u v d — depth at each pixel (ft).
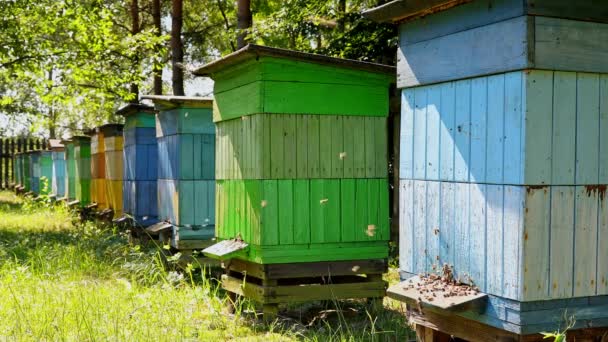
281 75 18.54
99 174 43.68
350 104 19.29
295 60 18.48
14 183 96.37
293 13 38.88
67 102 49.19
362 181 19.48
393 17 13.94
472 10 12.26
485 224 12.10
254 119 18.66
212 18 78.64
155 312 18.72
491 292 12.00
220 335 17.49
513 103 11.47
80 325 16.63
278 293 18.75
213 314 19.19
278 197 18.57
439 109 13.19
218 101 21.16
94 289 20.88
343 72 19.13
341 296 19.31
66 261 26.76
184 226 26.12
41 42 44.24
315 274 19.02
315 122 18.95
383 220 19.67
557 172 11.53
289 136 18.69
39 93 47.34
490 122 11.96
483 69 12.03
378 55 35.24
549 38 11.37
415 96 13.88
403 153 14.32
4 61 44.39
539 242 11.42
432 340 13.83
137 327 17.01
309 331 17.65
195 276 26.08
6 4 41.81
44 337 16.25
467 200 12.51
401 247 14.44
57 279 23.97
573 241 11.71
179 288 22.88
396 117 33.71
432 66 13.25
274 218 18.54
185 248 26.02
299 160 18.79
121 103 83.87
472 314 12.47
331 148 19.13
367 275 19.81
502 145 11.70
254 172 18.69
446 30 12.87
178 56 54.95
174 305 19.43
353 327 18.38
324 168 19.06
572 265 11.71
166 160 27.61
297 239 18.78
